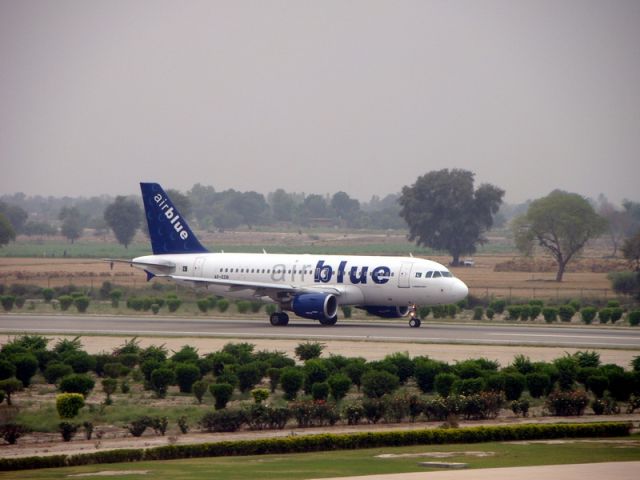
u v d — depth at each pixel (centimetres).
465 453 13962
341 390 18750
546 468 12425
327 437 14462
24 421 16638
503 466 12731
